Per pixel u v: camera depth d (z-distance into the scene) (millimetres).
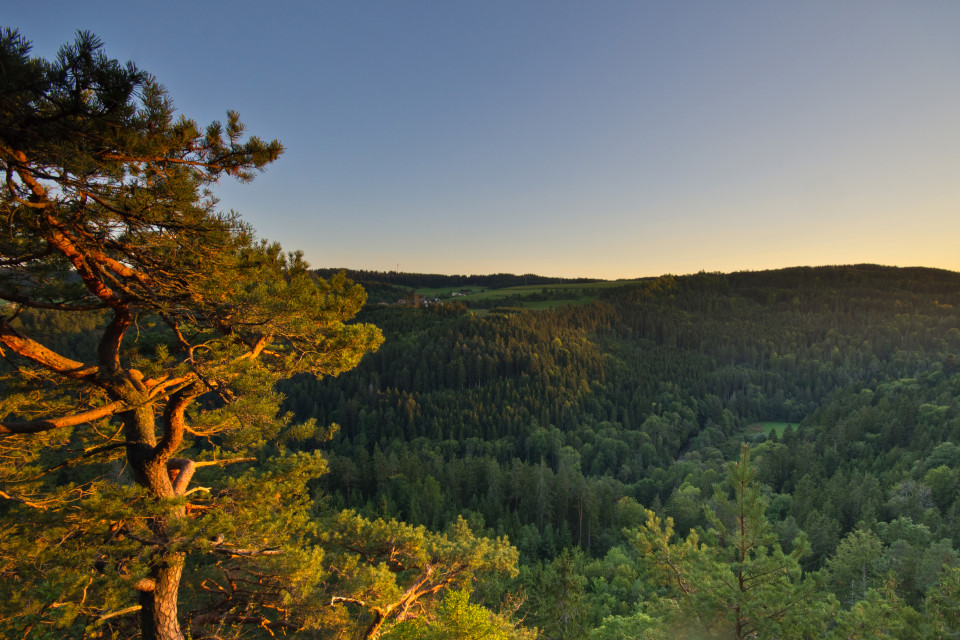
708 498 64750
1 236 5879
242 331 8539
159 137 5426
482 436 104688
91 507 6680
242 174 6430
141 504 7430
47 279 7117
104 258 6609
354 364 9695
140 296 7098
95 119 4844
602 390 132625
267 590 9641
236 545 8359
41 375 8109
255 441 9898
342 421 104438
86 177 5312
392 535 12305
